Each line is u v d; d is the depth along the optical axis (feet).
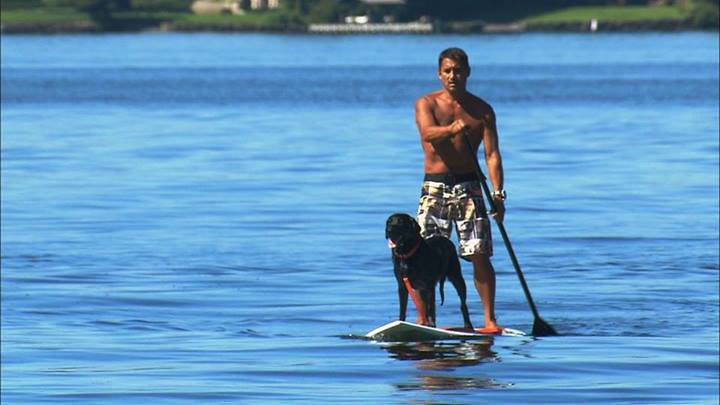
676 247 200.03
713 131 431.02
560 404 104.68
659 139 399.65
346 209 246.27
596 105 615.57
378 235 214.48
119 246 205.77
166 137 425.69
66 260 192.85
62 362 123.24
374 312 150.92
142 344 132.16
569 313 149.28
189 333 139.23
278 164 328.49
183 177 302.25
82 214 243.81
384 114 551.18
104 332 140.26
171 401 105.91
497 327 137.90
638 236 211.20
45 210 249.75
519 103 648.79
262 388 110.22
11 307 157.07
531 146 378.12
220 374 116.37
